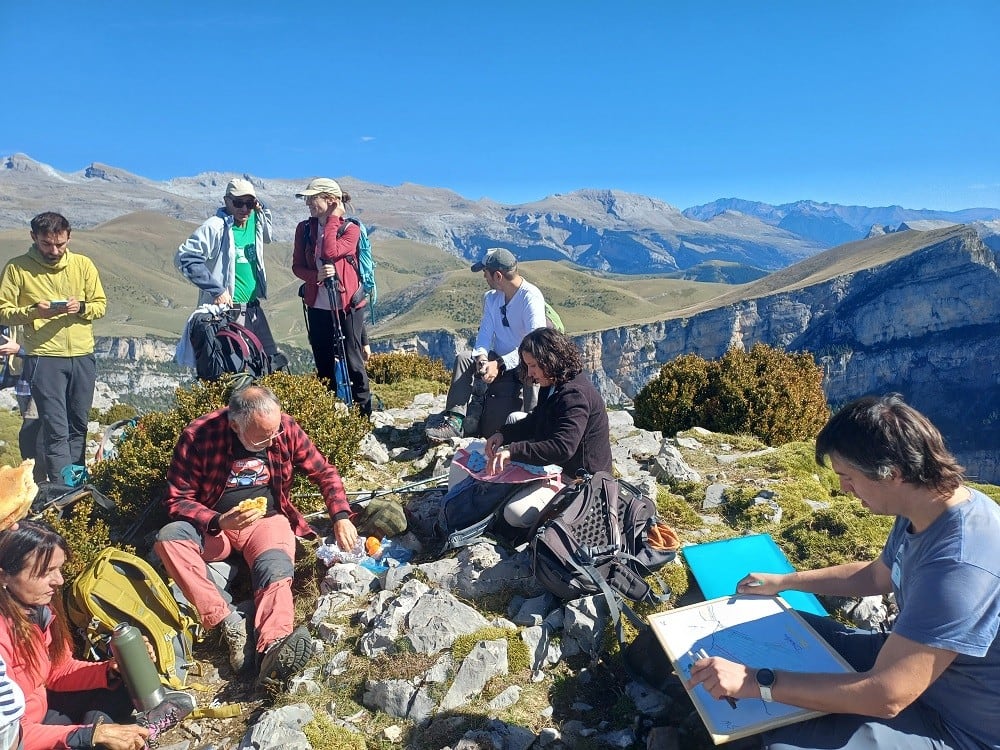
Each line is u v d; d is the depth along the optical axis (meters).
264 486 5.11
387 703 3.93
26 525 3.54
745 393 10.38
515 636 4.34
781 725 2.96
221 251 7.78
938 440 2.67
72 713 3.83
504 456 4.97
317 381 7.86
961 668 2.68
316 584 5.27
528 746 3.65
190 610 4.63
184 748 3.84
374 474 7.48
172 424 6.32
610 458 5.25
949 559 2.61
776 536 5.75
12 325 7.11
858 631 3.50
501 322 7.42
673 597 4.76
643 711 3.89
